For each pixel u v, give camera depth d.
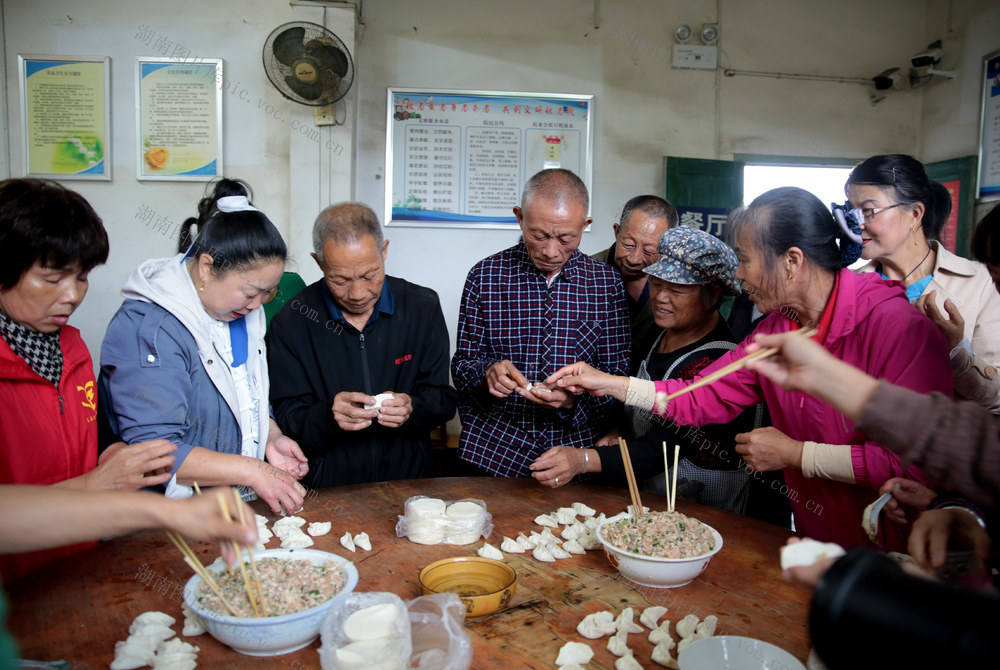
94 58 3.95
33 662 1.01
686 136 4.67
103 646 1.16
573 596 1.38
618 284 2.43
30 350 1.55
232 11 4.00
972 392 1.70
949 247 4.59
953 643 0.57
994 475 0.87
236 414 1.90
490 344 2.43
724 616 1.31
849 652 0.63
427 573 1.37
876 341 1.48
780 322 1.76
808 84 4.81
